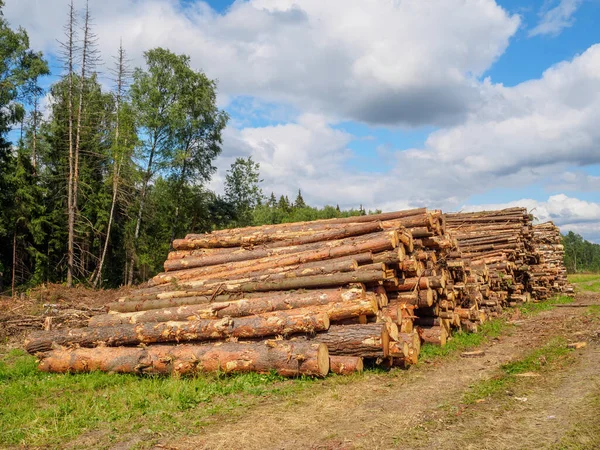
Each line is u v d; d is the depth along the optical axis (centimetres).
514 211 2164
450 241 1198
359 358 812
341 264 984
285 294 969
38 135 3956
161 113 3666
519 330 1307
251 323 882
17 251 3288
